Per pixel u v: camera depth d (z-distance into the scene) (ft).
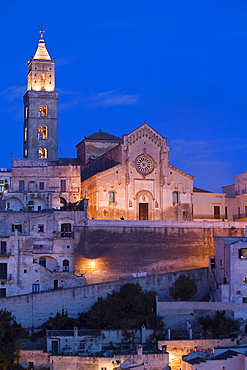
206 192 599.16
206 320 450.71
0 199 552.41
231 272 467.11
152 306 456.45
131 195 548.31
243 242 472.03
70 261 504.43
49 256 501.97
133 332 434.30
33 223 506.07
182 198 560.61
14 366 408.87
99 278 504.43
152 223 520.01
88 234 508.53
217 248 487.61
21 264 485.97
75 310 459.73
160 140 560.61
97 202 538.47
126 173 548.72
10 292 479.82
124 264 510.58
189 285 473.67
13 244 486.38
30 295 452.35
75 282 495.41
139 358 407.23
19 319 448.24
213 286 481.87
